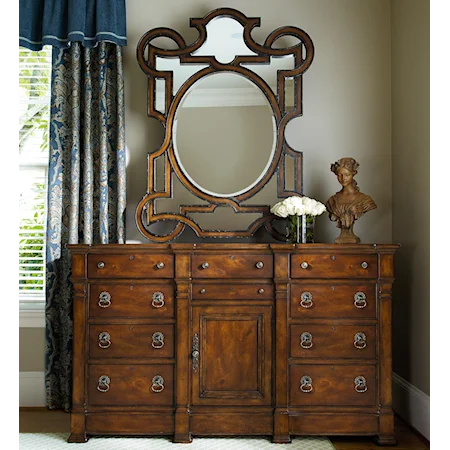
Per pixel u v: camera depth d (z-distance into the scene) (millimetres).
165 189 3297
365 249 2750
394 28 3379
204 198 3277
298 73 3291
